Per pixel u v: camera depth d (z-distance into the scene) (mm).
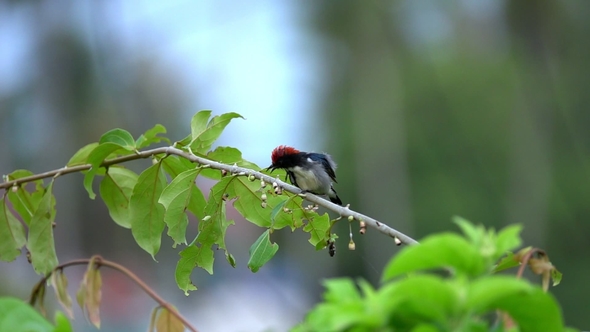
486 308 2035
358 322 1912
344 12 29000
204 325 23406
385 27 29266
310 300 29656
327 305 1985
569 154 29578
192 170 4133
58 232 27609
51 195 4156
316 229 4562
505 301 2014
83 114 28141
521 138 29953
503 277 1829
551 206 29375
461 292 1905
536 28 27359
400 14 28859
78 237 28047
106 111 28516
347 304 1938
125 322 22766
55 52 27641
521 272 3045
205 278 27719
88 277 3090
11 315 2574
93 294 3090
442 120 32344
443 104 32156
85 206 28953
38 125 27969
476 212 31047
